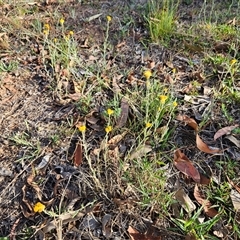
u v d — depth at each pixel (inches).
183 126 22.9
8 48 28.8
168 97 23.5
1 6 32.8
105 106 24.1
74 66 27.0
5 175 20.9
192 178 20.3
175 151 21.3
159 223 18.8
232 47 27.5
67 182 20.3
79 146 21.7
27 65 27.7
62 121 23.5
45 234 18.5
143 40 29.5
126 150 21.7
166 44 28.7
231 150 21.6
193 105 24.1
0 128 23.3
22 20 31.4
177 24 30.7
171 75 26.3
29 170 21.0
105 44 26.9
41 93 25.6
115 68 27.0
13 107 24.6
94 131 22.7
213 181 20.3
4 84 26.2
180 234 18.3
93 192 19.8
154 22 29.9
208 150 21.3
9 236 18.7
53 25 31.2
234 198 19.5
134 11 32.6
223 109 23.5
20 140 22.2
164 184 20.0
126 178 20.1
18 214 19.4
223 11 32.3
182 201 19.4
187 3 33.5
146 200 19.2
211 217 18.9
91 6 33.7
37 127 23.2
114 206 19.4
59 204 19.4
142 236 18.3
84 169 20.8
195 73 26.3
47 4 33.9
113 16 32.2
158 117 22.0
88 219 19.0
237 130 22.3
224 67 26.3
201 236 17.8
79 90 25.3
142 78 26.2
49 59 27.9
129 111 23.4
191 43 28.9
